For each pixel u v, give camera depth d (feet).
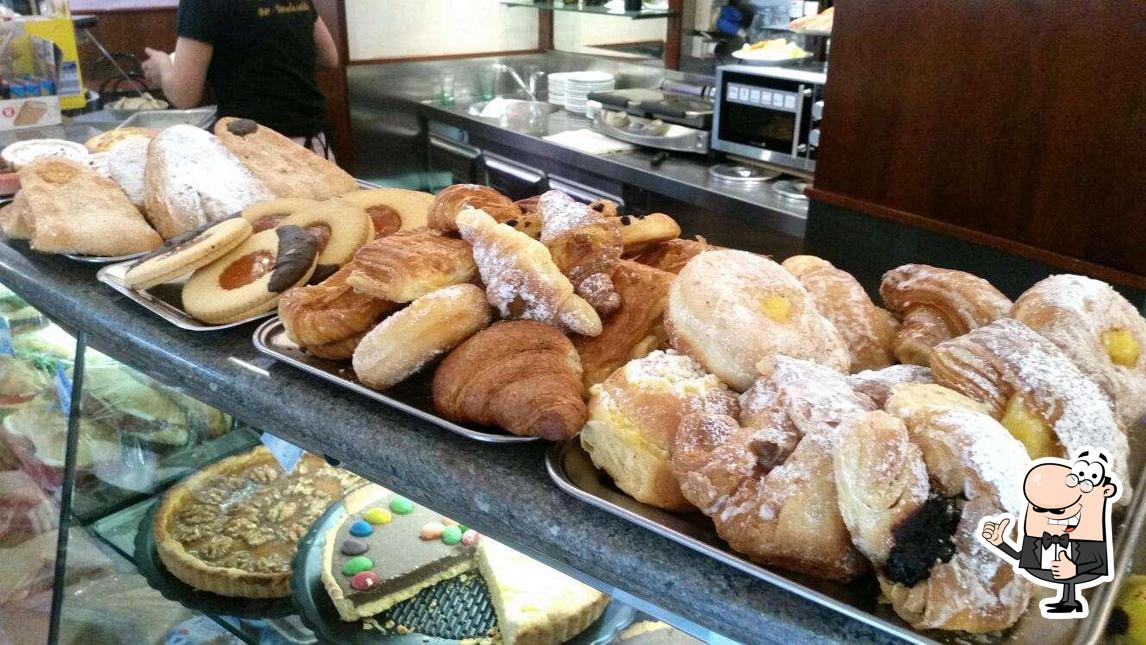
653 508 1.38
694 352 1.49
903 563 1.10
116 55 6.94
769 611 1.20
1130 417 1.48
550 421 1.45
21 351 2.95
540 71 7.98
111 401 2.39
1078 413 1.23
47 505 2.69
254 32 5.19
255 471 2.41
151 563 2.17
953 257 4.31
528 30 8.06
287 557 2.13
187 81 5.14
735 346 1.43
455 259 1.82
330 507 2.28
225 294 2.14
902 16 4.13
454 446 1.61
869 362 1.66
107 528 2.30
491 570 1.99
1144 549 1.38
